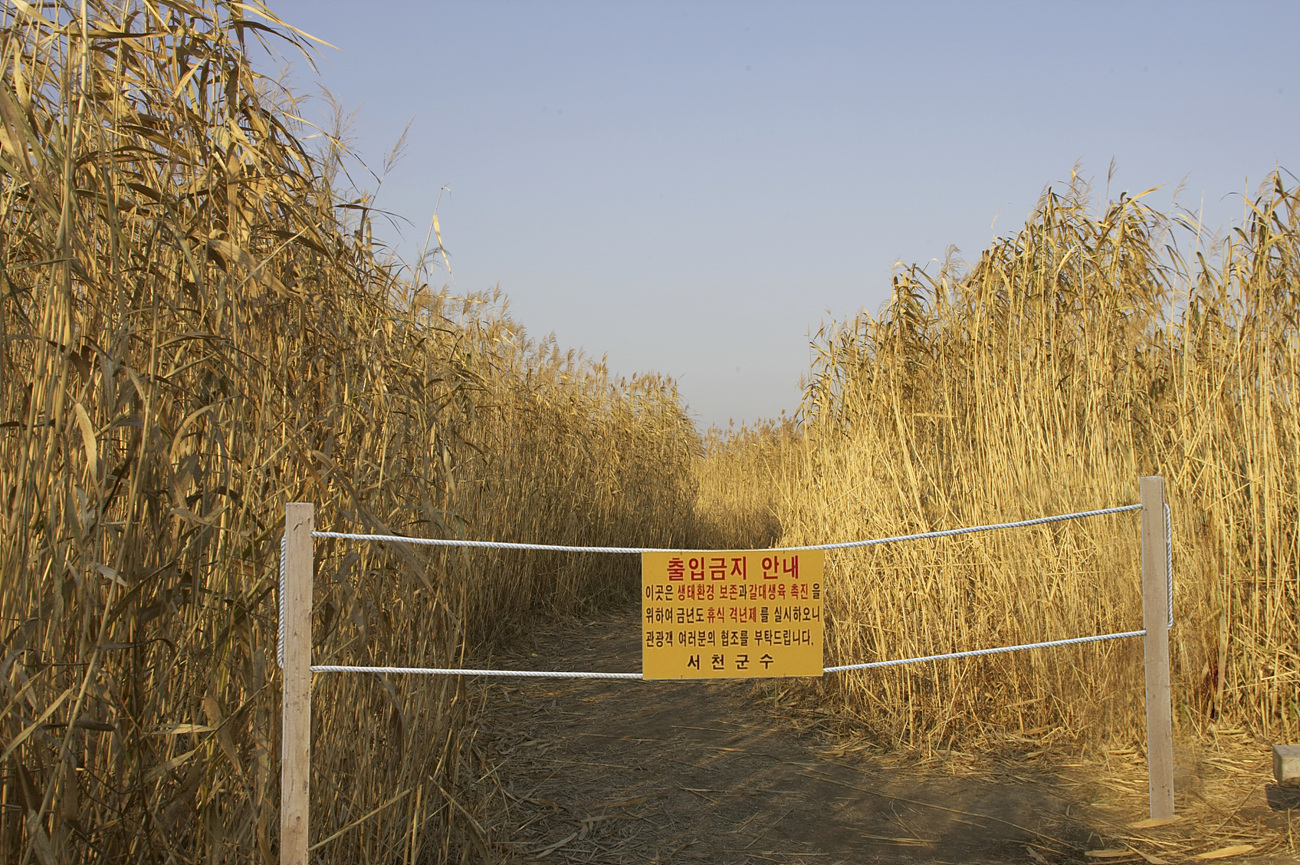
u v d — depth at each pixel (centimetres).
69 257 240
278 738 296
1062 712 503
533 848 386
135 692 257
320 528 319
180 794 252
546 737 541
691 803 439
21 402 252
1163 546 365
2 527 238
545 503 952
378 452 353
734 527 1492
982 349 600
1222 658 513
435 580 392
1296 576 521
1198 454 555
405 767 345
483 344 884
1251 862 353
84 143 270
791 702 595
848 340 713
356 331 352
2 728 241
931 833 397
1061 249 605
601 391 1168
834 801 438
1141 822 390
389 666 343
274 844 297
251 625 289
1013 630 516
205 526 260
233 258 271
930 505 579
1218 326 564
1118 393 582
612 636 852
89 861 253
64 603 245
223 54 296
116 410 252
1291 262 540
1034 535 530
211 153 290
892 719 530
